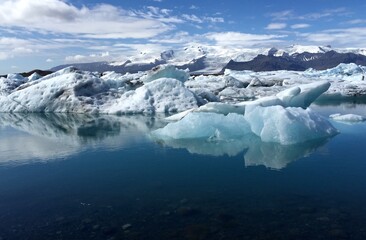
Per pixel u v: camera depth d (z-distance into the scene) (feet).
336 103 89.76
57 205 19.65
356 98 105.19
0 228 16.65
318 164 27.78
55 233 15.96
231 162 29.17
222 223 16.61
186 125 40.70
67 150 35.14
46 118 63.82
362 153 31.19
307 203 19.10
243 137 39.63
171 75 94.32
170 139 40.06
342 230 15.56
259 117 39.68
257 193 20.99
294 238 14.90
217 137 39.19
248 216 17.42
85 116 66.18
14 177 25.75
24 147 37.01
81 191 22.12
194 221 16.93
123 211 18.48
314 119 40.16
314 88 55.21
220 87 126.41
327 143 35.65
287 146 34.68
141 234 15.62
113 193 21.58
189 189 22.06
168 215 17.78
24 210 18.95
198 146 35.76
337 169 26.21
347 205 18.69
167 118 57.31
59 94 75.61
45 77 87.61
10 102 76.23
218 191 21.53
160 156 31.81
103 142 39.22
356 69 224.94
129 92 75.72
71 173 26.58
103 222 17.07
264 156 30.91
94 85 77.77
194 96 72.90
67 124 55.31
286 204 18.99
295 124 36.83
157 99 71.41
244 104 50.14
